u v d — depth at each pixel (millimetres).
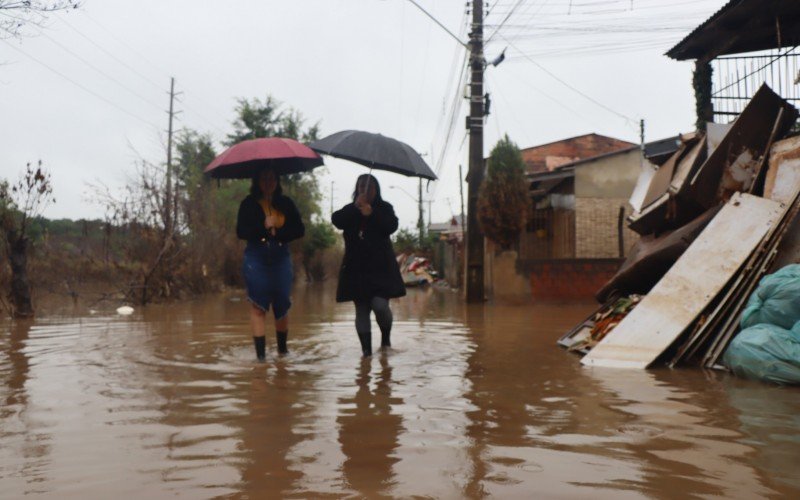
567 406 3732
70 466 2627
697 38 11195
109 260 16750
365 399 3912
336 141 6027
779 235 5453
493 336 7621
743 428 3229
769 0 9758
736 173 6723
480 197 16266
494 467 2619
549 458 2736
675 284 5742
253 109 36281
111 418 3424
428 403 3807
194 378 4613
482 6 16562
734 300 5371
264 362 5406
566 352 6113
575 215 20281
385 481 2453
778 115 6645
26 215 9906
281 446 2916
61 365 5184
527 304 15078
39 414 3510
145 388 4230
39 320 9703
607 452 2824
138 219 15594
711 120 11523
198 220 18812
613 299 7520
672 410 3629
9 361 5398
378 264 5965
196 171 26297
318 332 8031
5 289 11445
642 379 4625
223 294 19953
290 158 5586
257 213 5699
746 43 11688
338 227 5961
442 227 55000
